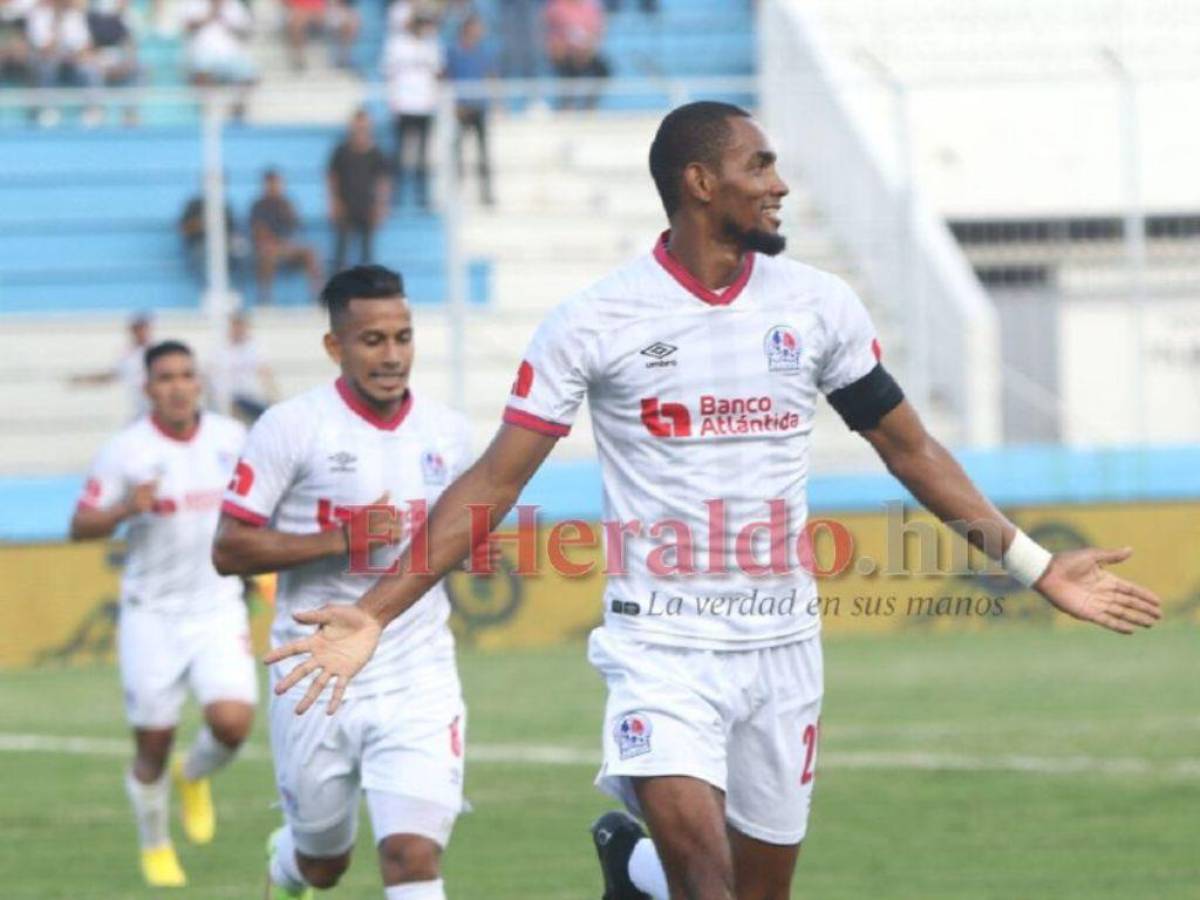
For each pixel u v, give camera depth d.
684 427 18.27
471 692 48.66
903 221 63.09
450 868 29.50
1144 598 18.58
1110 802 33.78
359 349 22.67
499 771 38.12
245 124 72.56
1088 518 58.72
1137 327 62.88
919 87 62.53
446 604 22.53
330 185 65.81
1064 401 64.12
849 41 74.00
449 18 77.50
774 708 18.84
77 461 62.78
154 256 70.56
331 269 66.94
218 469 31.16
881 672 50.50
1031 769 37.06
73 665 55.28
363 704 21.88
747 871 19.61
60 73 72.56
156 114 73.94
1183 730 41.31
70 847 32.03
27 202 70.50
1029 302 65.31
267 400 60.06
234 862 30.64
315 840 22.91
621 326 18.19
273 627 23.03
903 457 19.06
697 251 18.27
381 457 22.91
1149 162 69.25
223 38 73.88
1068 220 65.56
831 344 18.58
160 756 29.75
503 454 18.14
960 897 26.81
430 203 68.75
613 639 18.73
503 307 66.38
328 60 76.94
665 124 18.36
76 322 63.75
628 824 21.41
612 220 70.50
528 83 74.75
